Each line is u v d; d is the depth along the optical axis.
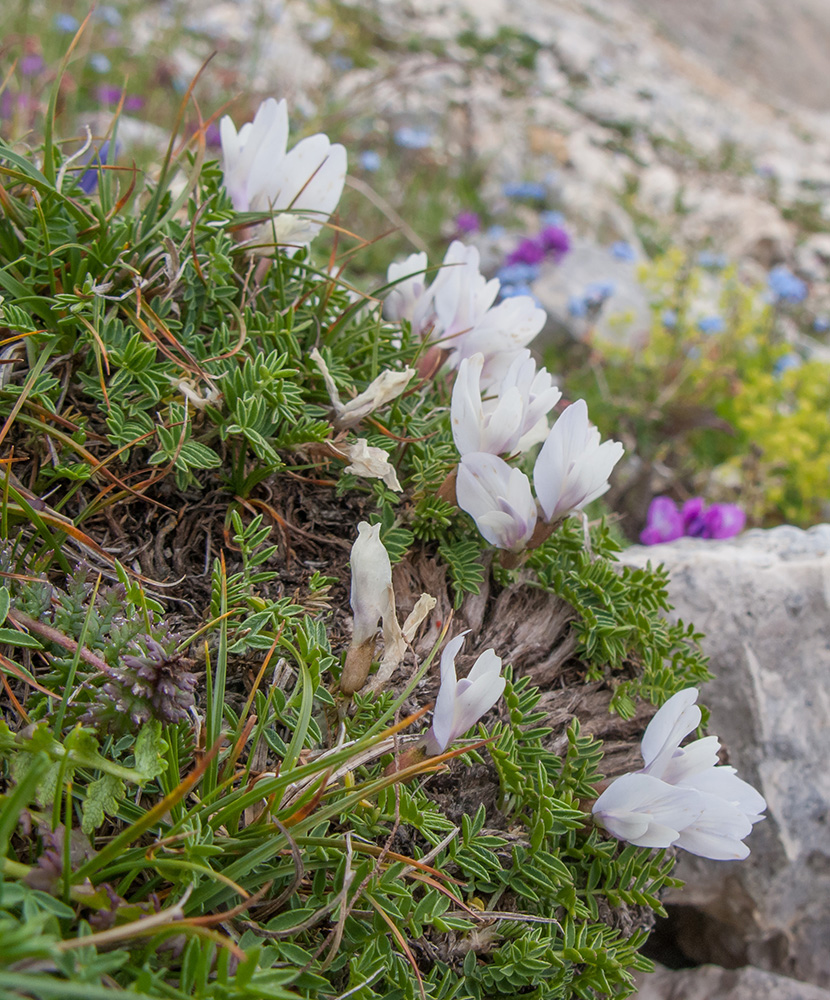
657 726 0.18
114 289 0.20
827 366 0.57
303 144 0.21
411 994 0.16
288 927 0.15
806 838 0.26
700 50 3.00
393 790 0.17
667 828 0.18
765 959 0.27
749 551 0.28
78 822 0.15
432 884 0.16
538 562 0.22
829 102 3.13
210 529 0.20
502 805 0.19
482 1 1.61
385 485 0.21
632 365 0.59
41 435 0.19
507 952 0.17
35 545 0.18
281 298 0.21
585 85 1.50
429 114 0.95
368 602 0.17
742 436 0.54
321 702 0.18
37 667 0.17
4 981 0.11
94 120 0.52
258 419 0.19
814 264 1.20
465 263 0.22
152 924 0.13
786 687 0.26
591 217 0.94
